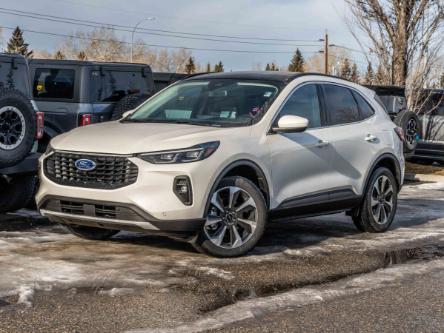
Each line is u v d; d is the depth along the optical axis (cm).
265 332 456
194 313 488
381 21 1884
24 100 777
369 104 848
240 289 553
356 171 789
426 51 1838
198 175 609
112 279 562
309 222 898
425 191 1316
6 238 712
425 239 792
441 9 1817
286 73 768
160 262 629
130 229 616
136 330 449
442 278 612
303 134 724
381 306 523
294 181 710
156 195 599
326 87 784
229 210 645
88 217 627
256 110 696
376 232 827
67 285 541
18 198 854
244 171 670
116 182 610
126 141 621
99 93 1080
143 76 1157
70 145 638
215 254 643
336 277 605
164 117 725
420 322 488
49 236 732
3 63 815
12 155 771
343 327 472
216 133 645
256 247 717
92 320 465
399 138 871
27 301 498
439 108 1672
